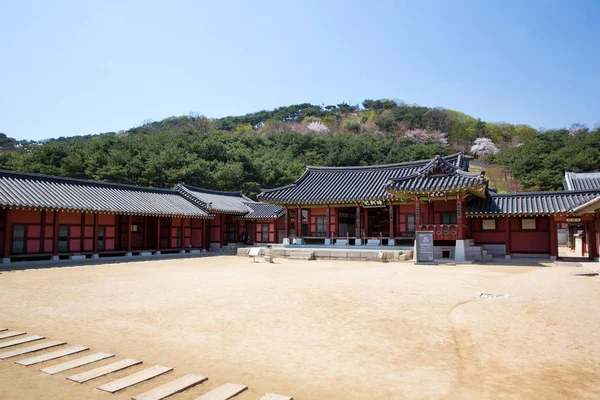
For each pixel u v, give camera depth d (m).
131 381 5.66
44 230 24.95
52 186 26.12
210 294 12.62
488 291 12.94
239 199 45.44
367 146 80.38
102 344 7.47
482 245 27.06
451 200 27.69
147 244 33.81
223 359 6.67
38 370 6.15
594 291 12.65
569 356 6.64
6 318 9.47
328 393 5.32
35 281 15.84
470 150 103.56
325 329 8.45
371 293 12.66
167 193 35.88
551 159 60.31
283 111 146.75
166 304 11.07
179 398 5.16
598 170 57.00
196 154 58.28
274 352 7.01
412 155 74.94
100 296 12.36
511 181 66.19
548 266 21.53
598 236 23.16
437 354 6.85
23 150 72.25
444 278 16.38
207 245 37.50
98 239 28.62
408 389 5.42
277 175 62.03
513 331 8.10
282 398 5.09
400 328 8.46
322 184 33.72
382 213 35.06
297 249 29.08
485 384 5.56
